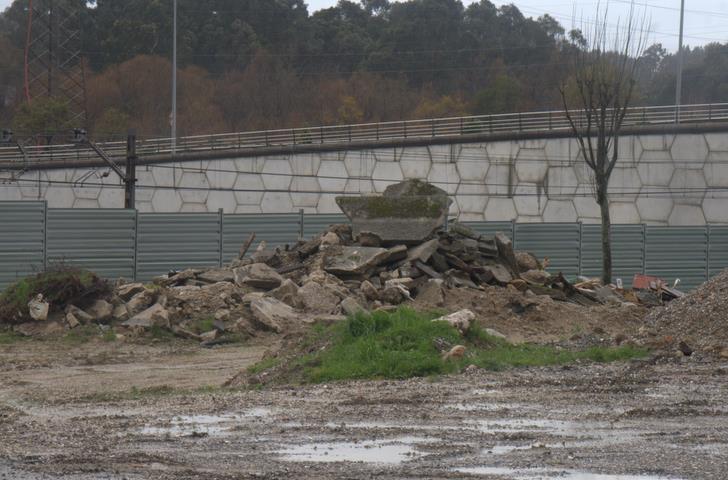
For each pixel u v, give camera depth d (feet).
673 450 35.70
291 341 65.41
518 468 32.83
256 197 181.16
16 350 77.87
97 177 170.71
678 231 159.12
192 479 31.22
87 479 31.19
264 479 31.24
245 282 92.17
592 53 144.15
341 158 183.52
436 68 355.97
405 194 102.83
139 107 306.14
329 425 40.81
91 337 82.33
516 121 195.72
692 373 55.01
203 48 357.41
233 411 44.75
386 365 55.57
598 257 155.02
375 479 31.30
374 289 89.04
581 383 51.60
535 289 96.12
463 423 41.01
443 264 95.61
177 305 87.45
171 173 179.42
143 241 135.44
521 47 364.58
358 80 337.52
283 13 378.94
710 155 185.37
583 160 184.03
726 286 70.23
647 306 105.70
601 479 31.40
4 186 173.47
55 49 288.51
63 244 129.59
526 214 184.75
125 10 354.74
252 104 325.21
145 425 41.47
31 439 38.34
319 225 145.48
